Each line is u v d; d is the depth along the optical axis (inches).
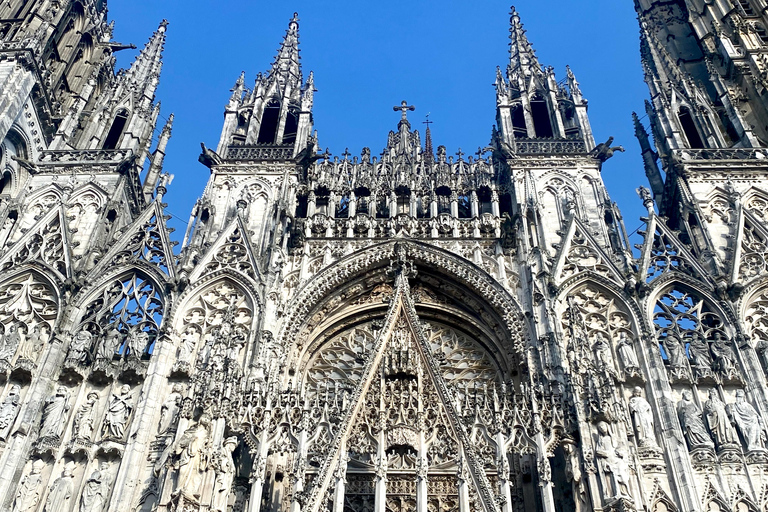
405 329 1401.3
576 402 1256.8
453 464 1393.9
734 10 2338.8
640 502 1173.7
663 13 2696.9
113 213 1819.6
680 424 1359.5
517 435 1238.9
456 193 1866.4
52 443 1346.0
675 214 1916.8
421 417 1243.2
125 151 1972.2
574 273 1600.6
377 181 1945.1
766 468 1289.4
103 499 1282.0
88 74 2434.8
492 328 1638.8
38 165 1915.6
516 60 2340.1
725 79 2240.4
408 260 1694.1
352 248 1722.4
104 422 1381.6
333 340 1681.8
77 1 2461.9
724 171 1862.7
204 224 1754.4
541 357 1448.1
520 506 1352.1
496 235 1729.8
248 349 1462.8
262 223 1768.0
